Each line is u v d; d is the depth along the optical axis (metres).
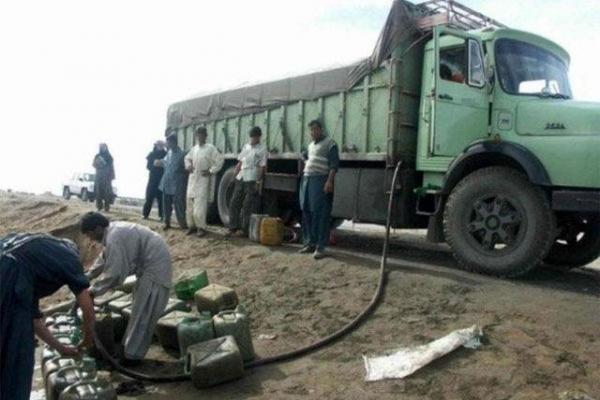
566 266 7.92
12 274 3.44
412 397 4.24
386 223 7.76
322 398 4.35
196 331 5.12
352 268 7.21
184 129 13.30
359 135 8.47
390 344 5.15
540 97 6.85
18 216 15.90
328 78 8.98
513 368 4.43
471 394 4.20
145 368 5.21
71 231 12.45
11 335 3.39
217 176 11.89
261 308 6.50
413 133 7.99
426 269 7.07
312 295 6.61
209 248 9.17
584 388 4.07
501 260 6.51
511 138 6.70
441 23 7.46
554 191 6.17
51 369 4.31
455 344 4.80
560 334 4.88
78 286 3.68
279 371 4.91
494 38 7.05
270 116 10.45
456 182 7.10
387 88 7.95
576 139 6.14
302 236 9.40
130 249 5.05
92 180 28.30
